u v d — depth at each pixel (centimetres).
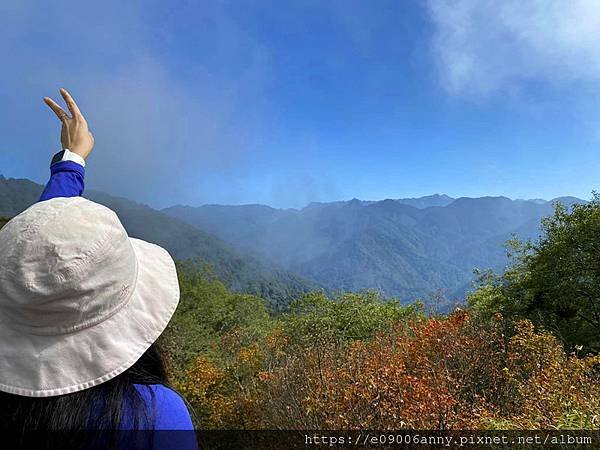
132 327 85
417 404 659
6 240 77
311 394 838
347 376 809
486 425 550
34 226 75
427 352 950
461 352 903
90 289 76
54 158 146
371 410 711
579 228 1580
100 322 81
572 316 1595
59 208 79
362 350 1023
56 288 73
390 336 1279
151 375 89
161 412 83
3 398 77
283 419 927
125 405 79
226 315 4184
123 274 81
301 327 1981
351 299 2281
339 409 747
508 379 754
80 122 154
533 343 826
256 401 1138
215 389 1413
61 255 73
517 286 1753
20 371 77
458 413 655
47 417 75
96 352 79
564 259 1614
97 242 76
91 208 81
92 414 77
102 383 80
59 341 79
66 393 77
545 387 600
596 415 466
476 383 828
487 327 1078
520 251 2127
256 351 1484
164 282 95
